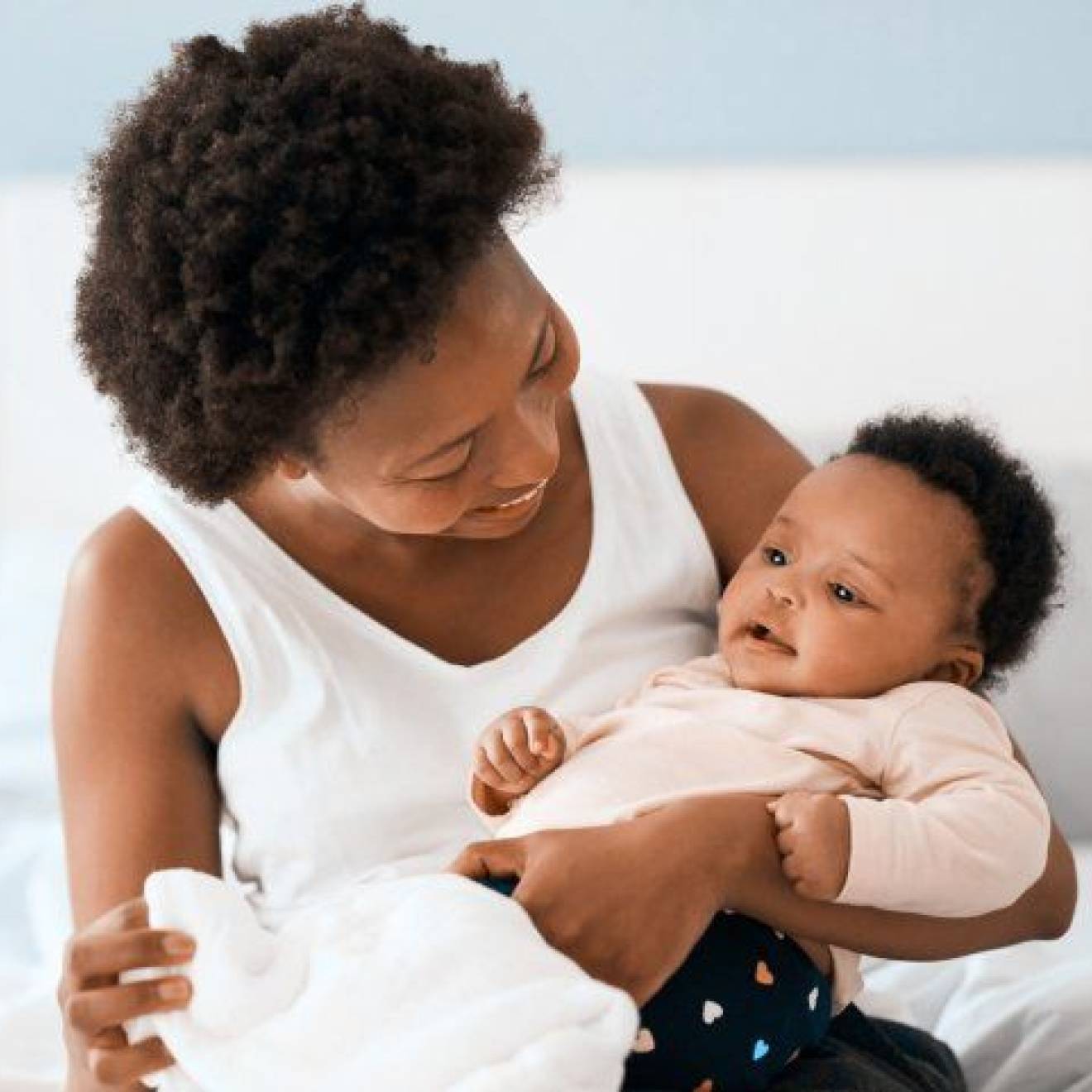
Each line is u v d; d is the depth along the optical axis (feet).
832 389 15.28
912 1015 8.99
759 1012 6.45
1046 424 14.92
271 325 5.97
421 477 6.35
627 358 15.58
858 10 15.05
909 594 7.28
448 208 5.98
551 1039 5.52
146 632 7.55
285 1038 5.87
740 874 6.32
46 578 14.26
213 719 7.70
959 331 14.99
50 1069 8.41
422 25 15.55
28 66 16.30
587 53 15.43
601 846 6.32
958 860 6.46
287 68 6.33
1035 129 14.99
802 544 7.44
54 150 16.44
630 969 6.16
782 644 7.38
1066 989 8.36
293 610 7.61
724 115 15.39
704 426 8.36
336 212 5.90
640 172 15.34
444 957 5.92
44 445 16.53
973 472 7.44
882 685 7.29
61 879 11.10
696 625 8.13
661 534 8.00
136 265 6.23
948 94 15.06
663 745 7.00
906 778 6.89
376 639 7.65
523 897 6.25
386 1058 5.66
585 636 7.81
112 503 16.56
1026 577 7.56
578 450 8.09
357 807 7.56
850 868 6.33
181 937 5.96
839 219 15.06
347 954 6.06
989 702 7.27
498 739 7.06
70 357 16.37
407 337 5.93
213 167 6.04
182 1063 5.93
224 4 15.98
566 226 15.46
